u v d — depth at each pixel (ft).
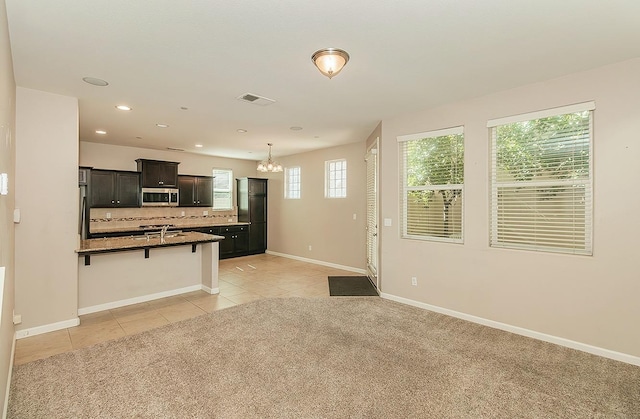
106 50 8.00
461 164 12.34
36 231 10.69
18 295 10.37
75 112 11.50
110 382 7.78
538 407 6.93
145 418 6.50
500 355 9.23
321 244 22.86
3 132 6.12
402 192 14.07
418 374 8.21
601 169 9.18
